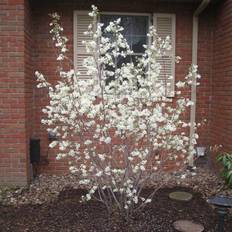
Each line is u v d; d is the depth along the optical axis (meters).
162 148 4.04
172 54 6.17
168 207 4.43
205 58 6.33
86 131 4.05
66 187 5.32
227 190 5.12
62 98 3.77
